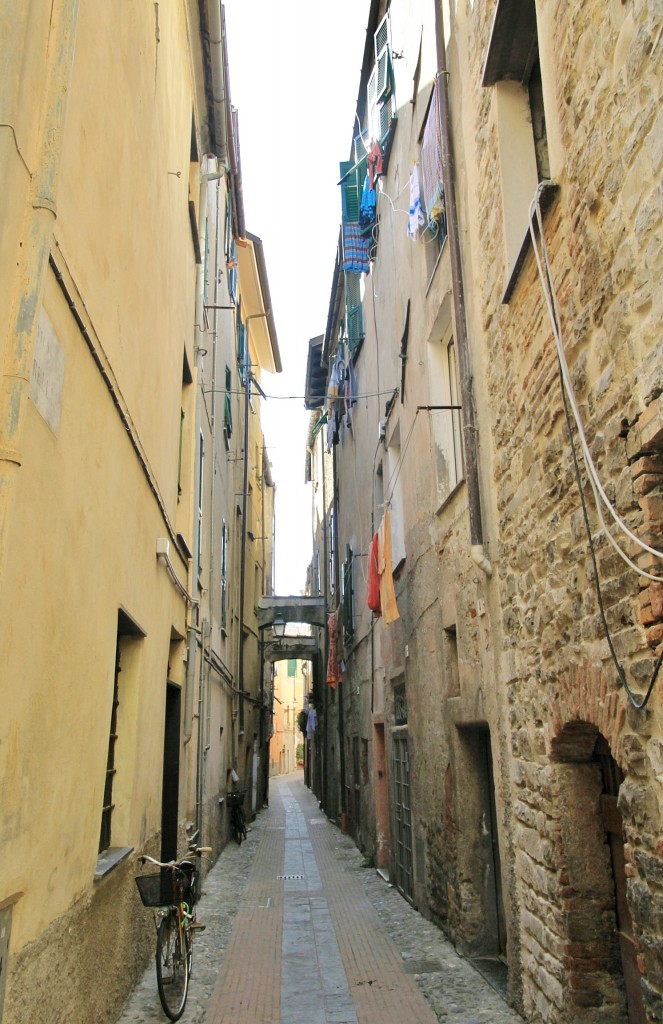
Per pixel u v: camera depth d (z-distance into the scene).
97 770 4.36
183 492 9.42
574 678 4.10
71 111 3.48
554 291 4.17
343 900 9.77
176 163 7.74
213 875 11.66
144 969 6.04
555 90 4.12
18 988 2.94
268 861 13.69
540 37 4.38
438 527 7.79
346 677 18.33
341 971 6.45
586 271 3.71
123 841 5.42
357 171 13.77
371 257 13.28
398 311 10.54
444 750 7.42
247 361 20.42
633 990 4.04
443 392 8.04
